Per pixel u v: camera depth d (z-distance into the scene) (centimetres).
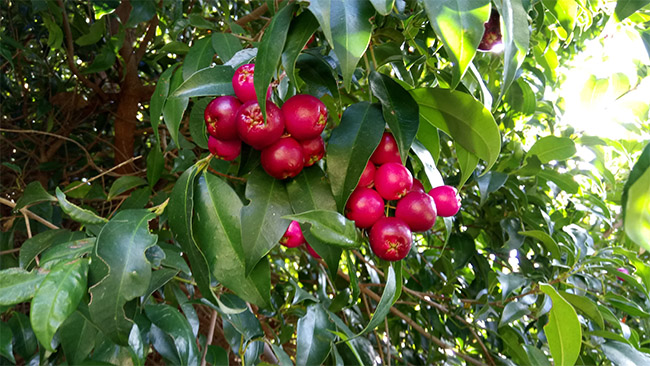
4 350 21
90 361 19
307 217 17
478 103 20
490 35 22
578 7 35
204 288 19
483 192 38
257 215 18
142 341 21
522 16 18
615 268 42
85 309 21
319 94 22
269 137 17
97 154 63
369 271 46
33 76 64
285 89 22
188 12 56
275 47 17
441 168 50
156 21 53
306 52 23
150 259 21
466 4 15
